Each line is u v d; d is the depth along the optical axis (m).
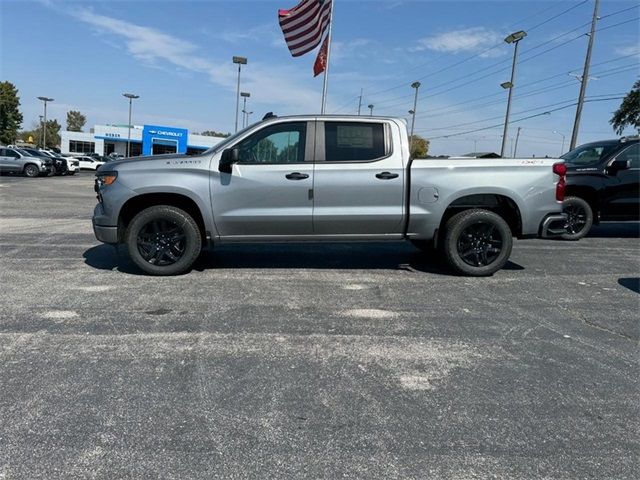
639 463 2.68
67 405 3.14
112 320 4.65
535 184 6.40
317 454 2.71
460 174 6.32
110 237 6.19
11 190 20.08
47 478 2.48
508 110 32.78
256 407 3.18
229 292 5.66
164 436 2.84
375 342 4.27
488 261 6.60
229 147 6.20
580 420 3.10
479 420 3.08
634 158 9.87
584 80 26.53
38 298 5.27
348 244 8.78
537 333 4.57
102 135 74.06
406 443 2.83
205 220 6.16
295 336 4.36
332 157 6.23
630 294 5.92
